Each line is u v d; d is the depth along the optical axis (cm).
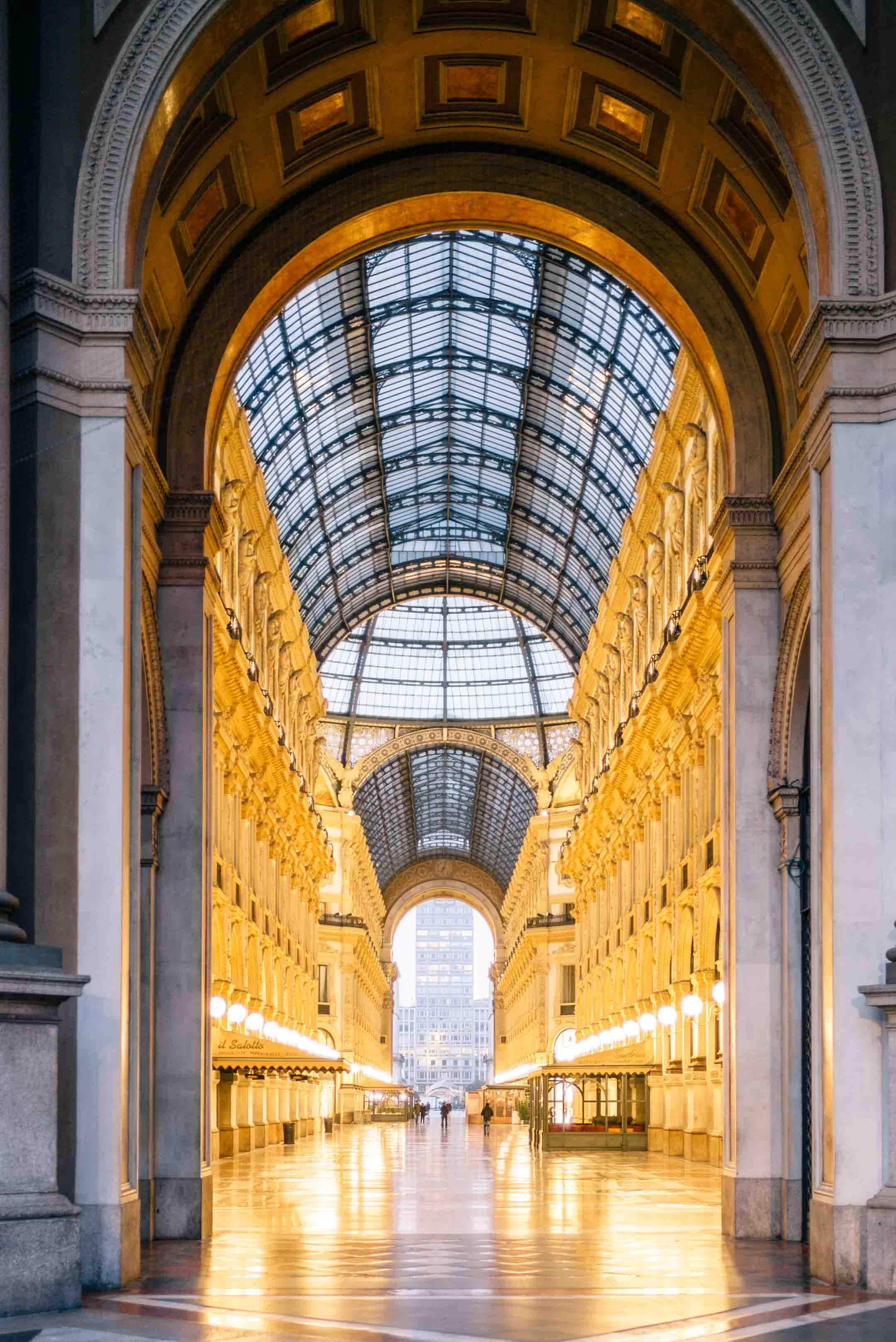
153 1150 1859
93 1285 1314
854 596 1442
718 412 2145
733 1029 1936
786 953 1911
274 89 1872
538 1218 2078
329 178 2141
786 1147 1862
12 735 1364
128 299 1430
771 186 1859
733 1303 1229
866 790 1412
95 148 1449
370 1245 1717
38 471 1397
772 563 2023
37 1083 1188
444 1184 2864
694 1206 2305
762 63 1529
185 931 1939
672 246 2117
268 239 2106
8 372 1291
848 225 1477
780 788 1922
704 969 3503
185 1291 1298
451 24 1905
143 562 1838
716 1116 3512
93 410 1433
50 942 1348
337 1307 1199
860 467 1455
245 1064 3553
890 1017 1348
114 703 1401
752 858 1969
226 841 3972
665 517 4144
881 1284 1302
